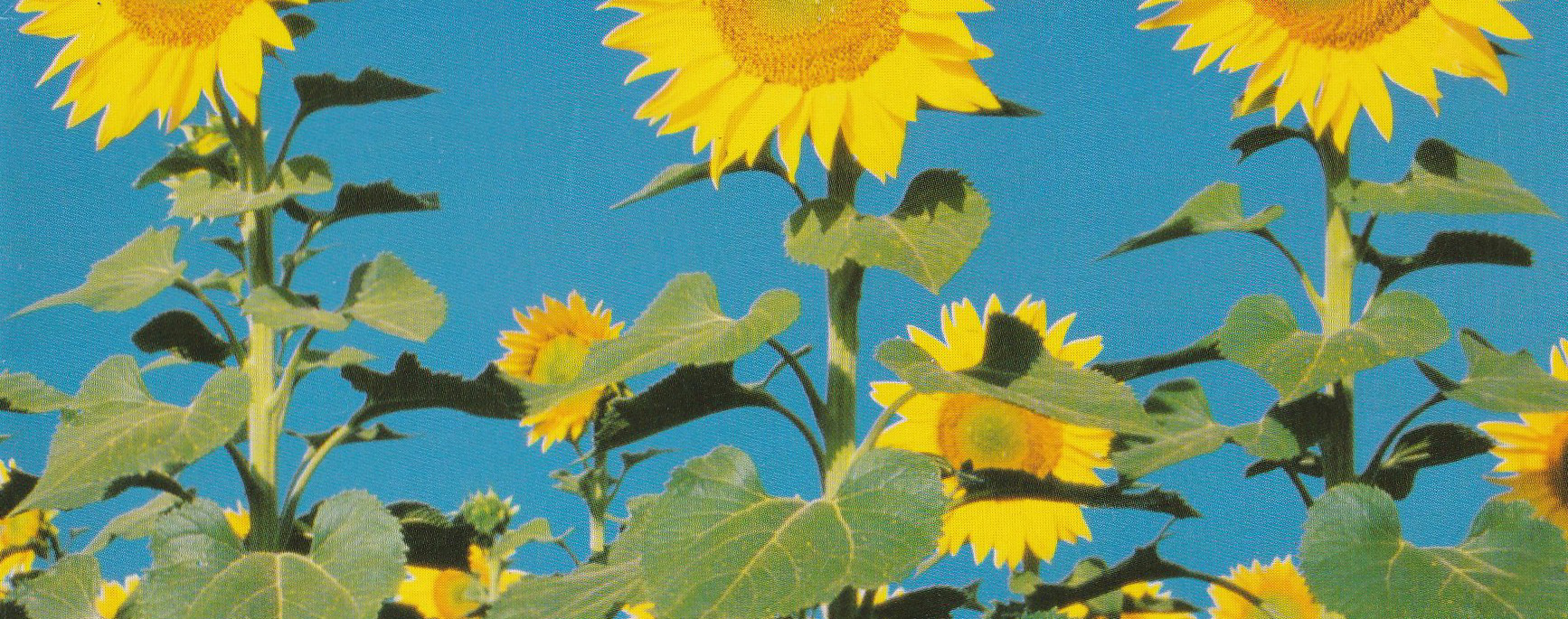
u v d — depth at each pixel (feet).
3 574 7.73
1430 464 6.81
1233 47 6.72
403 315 6.65
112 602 7.59
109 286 6.63
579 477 8.23
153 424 6.36
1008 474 7.04
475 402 6.74
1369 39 6.60
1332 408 6.66
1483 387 6.57
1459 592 6.13
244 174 6.79
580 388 6.35
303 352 6.74
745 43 6.39
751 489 6.22
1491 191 6.54
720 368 6.35
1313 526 6.35
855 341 6.38
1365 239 6.71
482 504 8.63
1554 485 7.57
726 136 6.38
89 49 6.70
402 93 6.86
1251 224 6.73
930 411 8.40
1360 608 6.17
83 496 6.60
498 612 6.28
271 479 6.69
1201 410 7.08
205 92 6.70
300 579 6.35
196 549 6.41
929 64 6.31
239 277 7.05
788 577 5.88
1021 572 8.02
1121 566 7.00
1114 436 7.22
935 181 6.28
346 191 6.78
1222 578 6.92
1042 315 8.07
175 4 6.64
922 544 5.92
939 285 5.99
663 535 6.08
